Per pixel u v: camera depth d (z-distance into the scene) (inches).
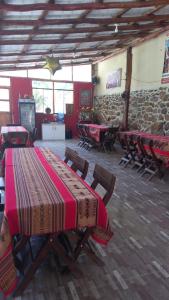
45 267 77.4
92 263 80.1
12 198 62.7
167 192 149.0
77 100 412.5
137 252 86.7
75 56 329.4
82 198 63.5
